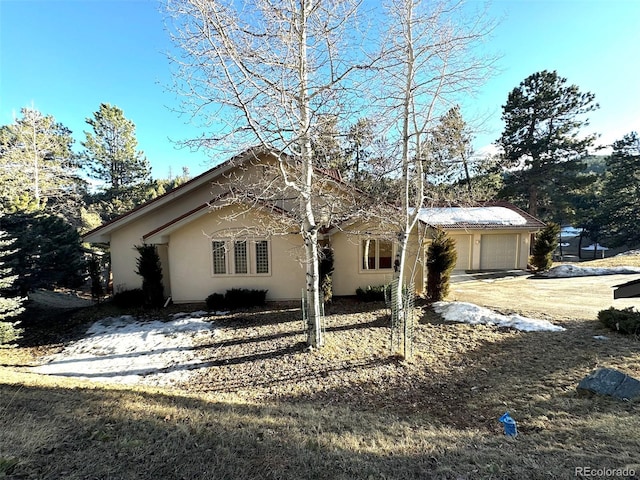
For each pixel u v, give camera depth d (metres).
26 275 13.27
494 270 21.20
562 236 51.25
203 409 4.99
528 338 8.53
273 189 10.28
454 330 9.53
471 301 12.95
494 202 24.16
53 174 31.19
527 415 5.03
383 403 5.97
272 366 7.69
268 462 3.20
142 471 2.96
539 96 27.69
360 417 5.00
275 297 13.11
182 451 3.38
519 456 3.39
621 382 5.25
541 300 13.08
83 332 10.42
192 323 10.70
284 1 7.51
